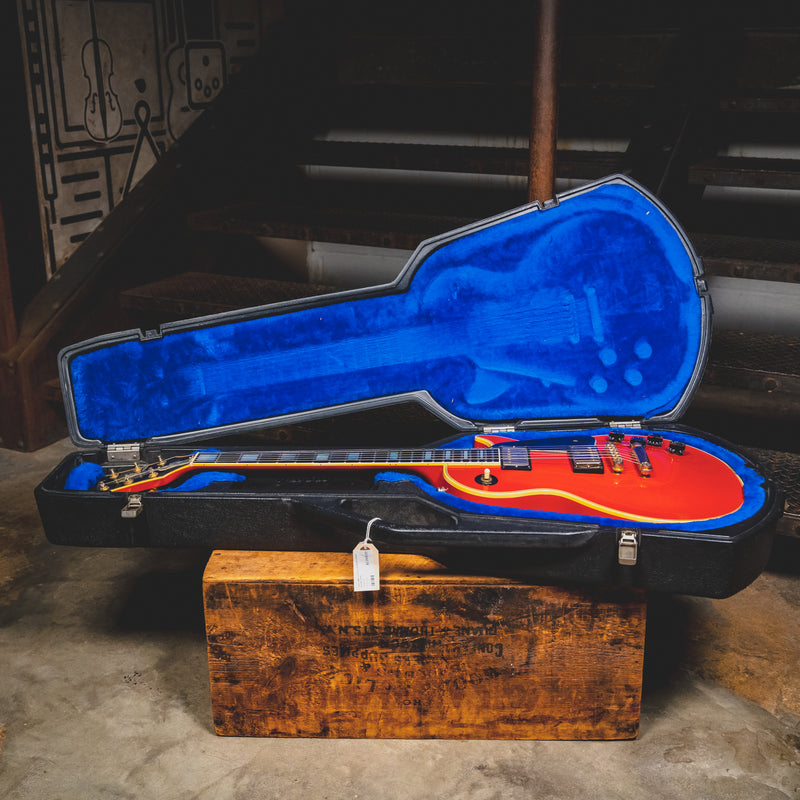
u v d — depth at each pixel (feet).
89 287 11.46
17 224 10.90
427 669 6.19
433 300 7.20
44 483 6.67
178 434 7.42
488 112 11.96
